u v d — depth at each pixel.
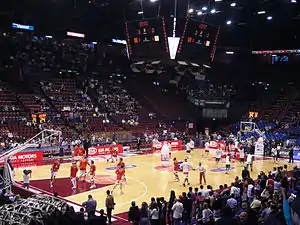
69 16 36.75
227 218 5.46
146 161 27.86
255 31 42.62
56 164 18.27
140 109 44.41
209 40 14.51
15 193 15.49
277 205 10.06
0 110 32.78
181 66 14.55
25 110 34.34
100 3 33.97
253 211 10.46
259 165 27.80
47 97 38.38
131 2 32.88
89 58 49.16
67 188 18.25
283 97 47.47
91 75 47.56
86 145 28.78
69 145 29.33
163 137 38.19
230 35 44.75
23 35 42.91
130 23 14.65
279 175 16.66
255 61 48.88
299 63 46.12
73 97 39.78
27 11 34.25
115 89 46.09
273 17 36.53
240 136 36.81
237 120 48.12
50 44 45.97
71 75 44.88
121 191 17.81
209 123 48.16
